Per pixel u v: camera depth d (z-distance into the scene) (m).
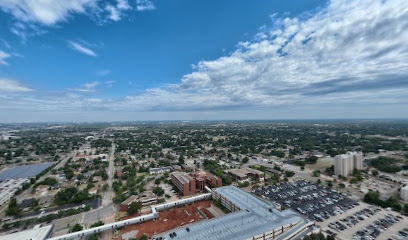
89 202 147.38
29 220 120.12
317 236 99.81
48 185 182.62
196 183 172.12
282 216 112.19
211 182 173.25
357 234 105.50
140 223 117.44
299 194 160.62
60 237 101.00
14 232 111.25
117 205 143.00
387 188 169.00
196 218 123.50
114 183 181.00
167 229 111.12
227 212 131.38
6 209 140.50
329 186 175.88
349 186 175.38
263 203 128.38
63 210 133.88
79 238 103.06
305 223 108.19
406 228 109.38
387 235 104.06
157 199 149.12
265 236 96.31
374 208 133.25
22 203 143.50
